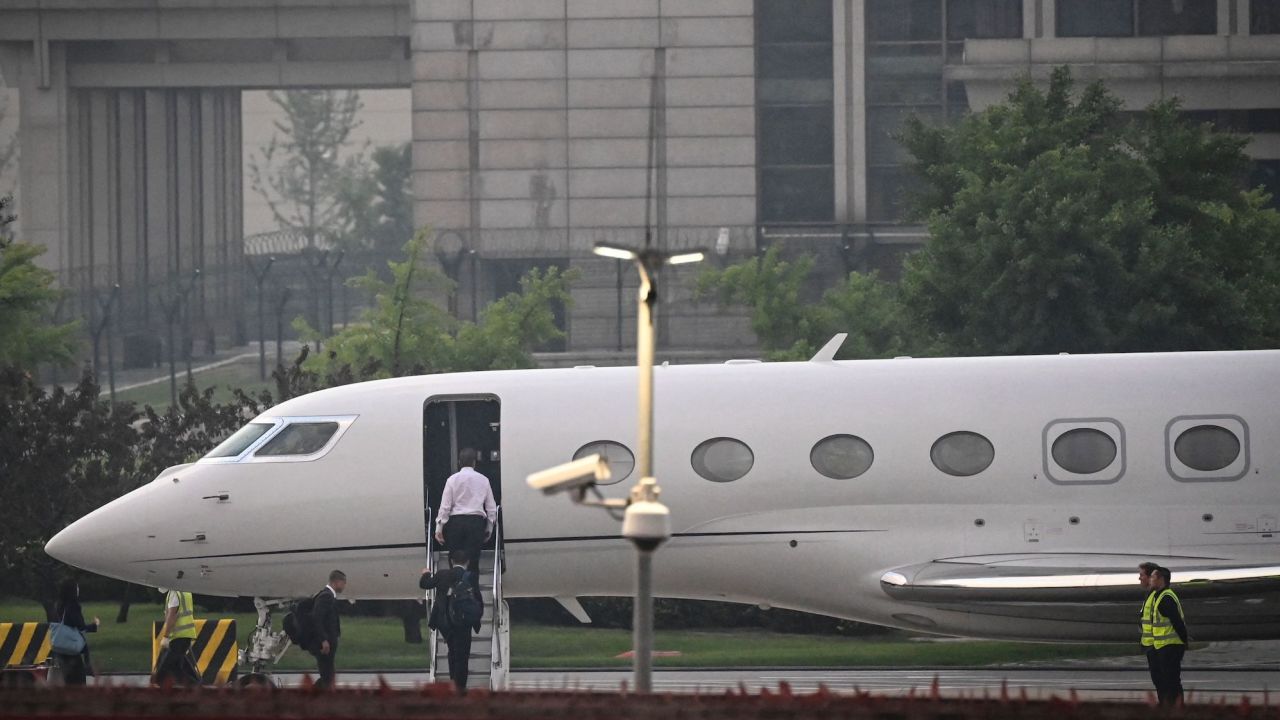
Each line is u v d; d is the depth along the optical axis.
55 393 131.12
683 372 89.69
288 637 84.12
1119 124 173.00
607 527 87.25
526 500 87.31
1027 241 131.00
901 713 44.50
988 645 113.50
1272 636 87.69
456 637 81.88
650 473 56.16
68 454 129.25
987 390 87.06
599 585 89.06
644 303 57.03
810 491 86.31
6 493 127.00
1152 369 87.25
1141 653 109.69
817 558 86.38
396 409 89.62
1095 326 129.12
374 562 88.88
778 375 88.88
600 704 45.53
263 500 88.62
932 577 84.31
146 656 112.69
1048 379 87.25
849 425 86.69
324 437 89.38
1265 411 85.50
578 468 54.38
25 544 126.81
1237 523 84.75
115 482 129.50
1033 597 82.94
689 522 86.88
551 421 88.19
